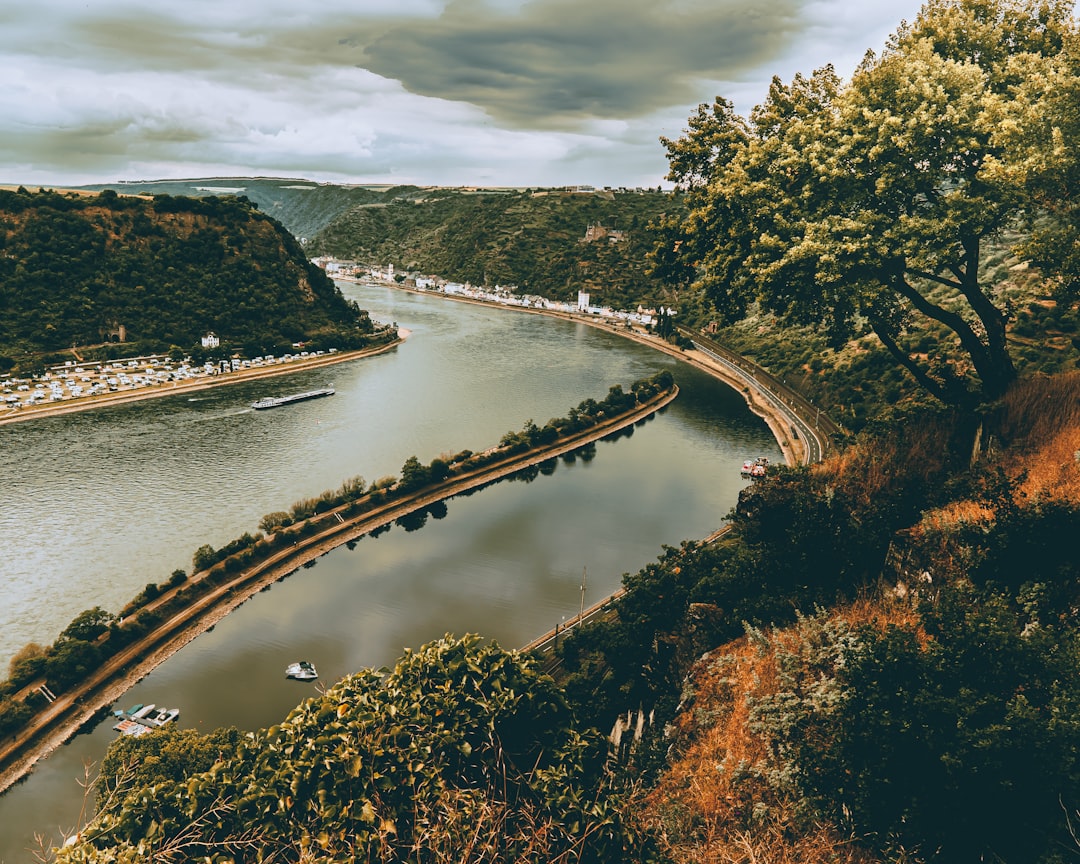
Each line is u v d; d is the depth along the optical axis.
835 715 10.10
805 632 13.23
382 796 7.70
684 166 20.44
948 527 14.02
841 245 16.72
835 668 11.60
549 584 68.38
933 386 20.41
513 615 62.53
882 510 16.53
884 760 8.56
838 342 20.58
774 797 10.23
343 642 58.22
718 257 19.78
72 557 70.44
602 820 7.94
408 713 8.62
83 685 51.28
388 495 86.75
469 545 77.19
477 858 6.54
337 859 7.18
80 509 81.56
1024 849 7.48
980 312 19.11
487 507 88.75
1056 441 15.64
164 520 79.25
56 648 53.06
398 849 7.41
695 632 22.61
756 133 19.27
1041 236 17.95
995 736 7.71
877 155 16.86
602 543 78.12
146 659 55.22
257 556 70.38
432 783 7.70
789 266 17.89
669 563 42.12
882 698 9.15
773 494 19.66
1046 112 16.16
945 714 8.41
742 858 8.23
